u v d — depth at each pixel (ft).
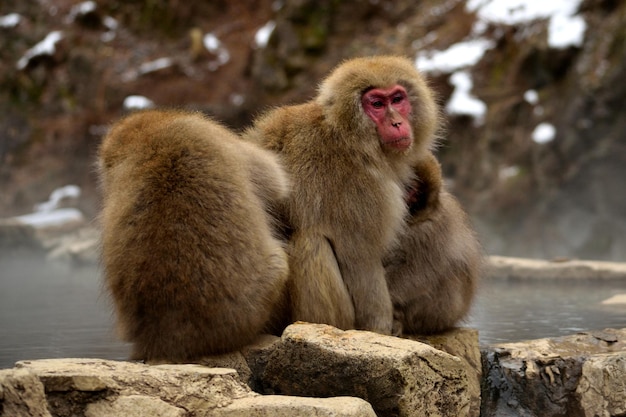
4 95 93.56
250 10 97.55
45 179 87.66
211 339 17.97
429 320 22.29
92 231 64.39
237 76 91.56
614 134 66.95
